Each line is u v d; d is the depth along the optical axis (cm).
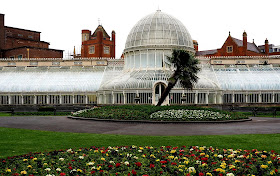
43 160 1598
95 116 3912
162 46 6756
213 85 6203
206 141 2262
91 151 1789
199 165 1466
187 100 6003
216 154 1627
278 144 2138
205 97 6072
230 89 6450
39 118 4184
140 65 6844
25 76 7138
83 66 7500
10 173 1391
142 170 1406
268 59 7350
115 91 6041
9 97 6638
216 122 3522
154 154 1689
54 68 7450
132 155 1684
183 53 4384
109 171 1400
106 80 6938
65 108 5403
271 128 3022
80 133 2705
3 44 10088
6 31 10369
